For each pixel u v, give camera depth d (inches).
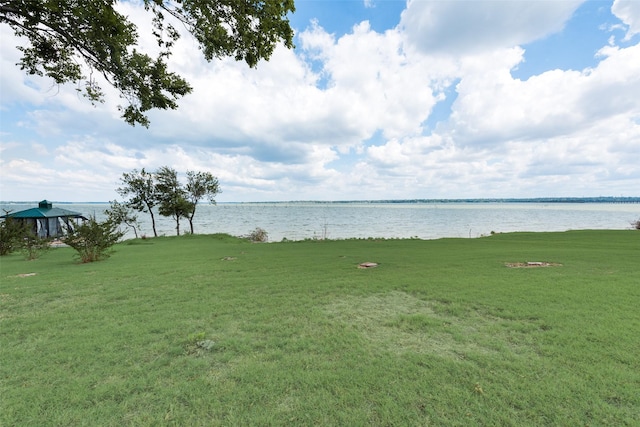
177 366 117.7
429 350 127.3
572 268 297.1
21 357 127.4
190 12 286.7
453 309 180.1
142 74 325.7
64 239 422.6
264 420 85.5
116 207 1120.2
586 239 622.8
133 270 343.0
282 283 260.4
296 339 141.8
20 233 577.0
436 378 104.5
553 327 147.8
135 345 138.5
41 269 366.3
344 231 1380.4
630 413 84.6
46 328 162.1
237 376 108.9
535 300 191.8
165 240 903.1
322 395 96.6
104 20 251.1
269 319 170.6
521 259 358.9
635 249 448.5
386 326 156.9
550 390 95.4
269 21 286.8
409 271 299.0
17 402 95.3
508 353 122.0
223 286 255.0
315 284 253.3
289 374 109.3
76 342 142.2
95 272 334.3
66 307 201.9
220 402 94.1
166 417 87.7
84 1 240.4
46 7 236.5
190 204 1122.0
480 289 221.9
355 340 139.2
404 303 197.8
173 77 354.3
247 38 300.5
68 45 307.9
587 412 85.4
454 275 274.4
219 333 151.3
